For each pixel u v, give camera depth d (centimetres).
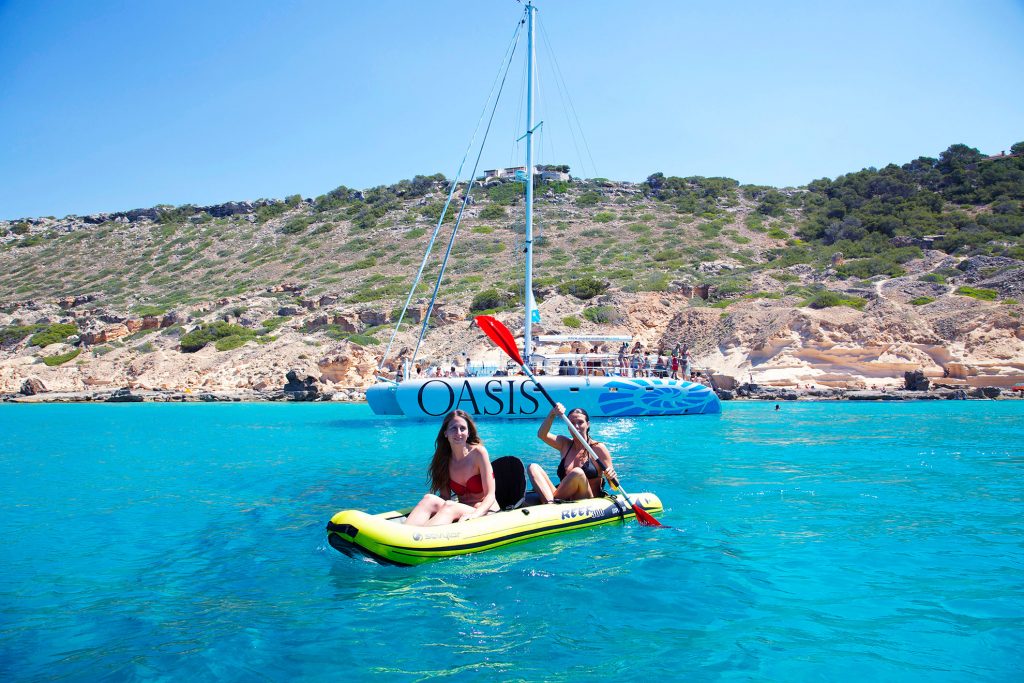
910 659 362
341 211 8650
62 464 1162
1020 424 1827
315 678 347
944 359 3428
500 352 3647
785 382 3412
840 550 568
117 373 4503
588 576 506
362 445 1455
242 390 3934
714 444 1388
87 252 8450
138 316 5247
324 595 474
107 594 481
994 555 551
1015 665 355
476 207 7962
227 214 9494
